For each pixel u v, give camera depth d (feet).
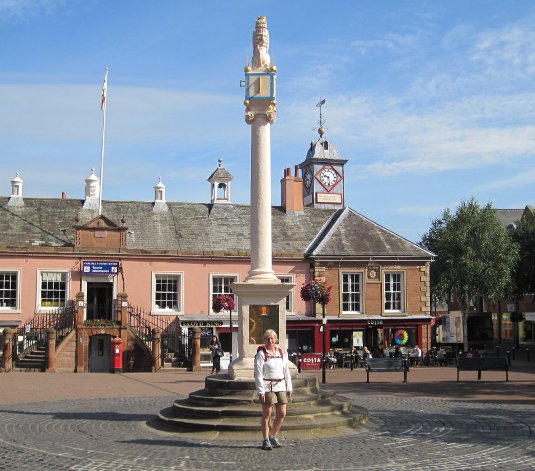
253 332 48.39
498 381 84.17
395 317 125.08
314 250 124.36
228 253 121.90
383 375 96.07
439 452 35.86
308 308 123.54
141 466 32.76
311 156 212.64
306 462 33.53
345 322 122.93
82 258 115.44
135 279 117.70
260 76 50.49
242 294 48.57
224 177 133.80
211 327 117.91
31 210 123.03
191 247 123.44
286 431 41.01
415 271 127.95
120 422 46.78
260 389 36.50
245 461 33.81
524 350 165.78
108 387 75.82
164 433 42.11
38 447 37.63
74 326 105.29
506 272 143.13
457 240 142.72
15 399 62.80
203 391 47.55
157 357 104.47
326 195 211.82
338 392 70.13
